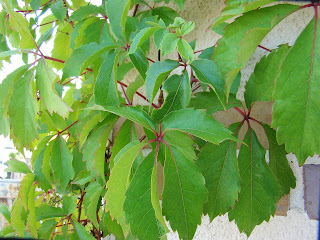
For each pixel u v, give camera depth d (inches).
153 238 9.8
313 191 14.0
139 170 9.9
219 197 11.9
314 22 9.0
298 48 9.1
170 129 10.1
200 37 18.1
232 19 15.9
